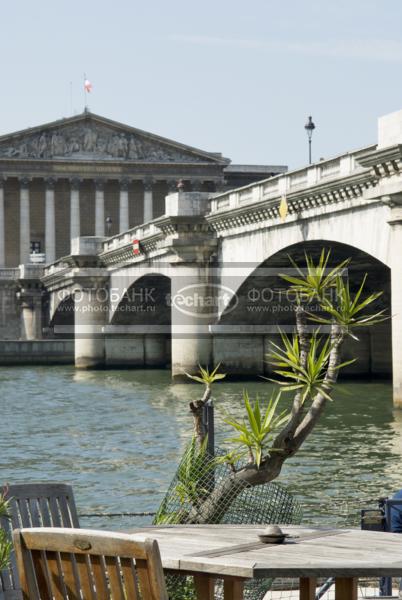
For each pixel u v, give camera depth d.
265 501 15.96
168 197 89.44
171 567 10.84
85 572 9.58
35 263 191.00
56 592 9.77
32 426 63.22
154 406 73.31
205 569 10.66
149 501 36.59
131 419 65.19
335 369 16.22
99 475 43.00
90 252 125.19
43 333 176.38
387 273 79.19
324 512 31.70
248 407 16.02
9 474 44.09
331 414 61.81
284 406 67.56
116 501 36.81
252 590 13.58
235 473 16.02
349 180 59.94
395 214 55.00
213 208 86.38
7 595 12.20
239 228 81.31
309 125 92.44
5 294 190.62
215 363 90.44
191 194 87.56
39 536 9.67
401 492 16.67
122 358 126.81
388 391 77.62
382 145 55.00
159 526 13.00
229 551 11.28
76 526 13.18
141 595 9.32
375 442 49.22
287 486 37.66
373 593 16.44
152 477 42.16
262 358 90.94
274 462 16.02
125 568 9.35
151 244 100.44
